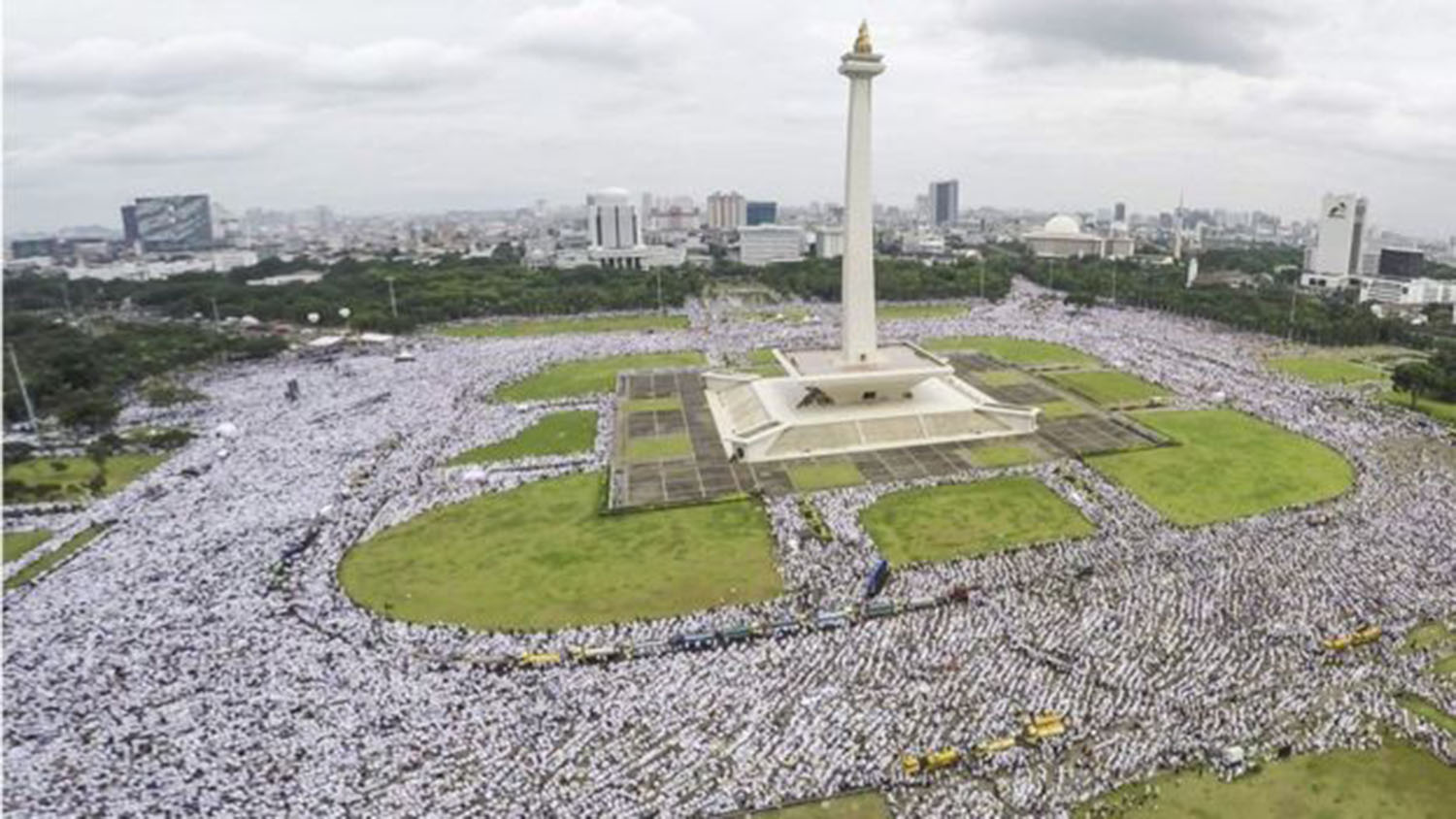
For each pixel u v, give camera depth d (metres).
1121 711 54.50
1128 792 48.16
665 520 90.88
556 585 76.25
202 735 52.38
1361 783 48.50
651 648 63.78
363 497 98.69
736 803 47.56
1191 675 58.06
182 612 70.06
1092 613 66.56
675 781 49.06
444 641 65.62
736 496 96.69
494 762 50.34
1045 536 83.06
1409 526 81.88
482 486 102.25
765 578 76.38
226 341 191.00
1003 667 59.50
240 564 80.00
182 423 135.00
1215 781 48.81
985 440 115.06
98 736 52.19
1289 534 81.00
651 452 114.31
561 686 58.47
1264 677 57.75
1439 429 116.88
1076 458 106.81
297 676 59.72
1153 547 78.81
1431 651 60.81
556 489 101.12
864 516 89.69
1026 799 47.56
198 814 45.34
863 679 58.53
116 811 45.38
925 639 63.66
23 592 73.75
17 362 153.50
